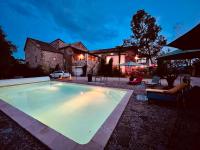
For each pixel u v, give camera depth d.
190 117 3.80
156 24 24.19
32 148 2.49
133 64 14.23
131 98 6.51
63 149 2.35
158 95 5.26
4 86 12.45
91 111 5.95
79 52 27.02
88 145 2.46
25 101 7.79
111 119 3.63
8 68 16.70
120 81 14.76
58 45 30.06
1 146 2.55
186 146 2.54
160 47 24.19
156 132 3.11
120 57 25.48
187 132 3.06
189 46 2.95
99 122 4.83
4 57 15.78
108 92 9.62
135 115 4.20
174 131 3.08
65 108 6.41
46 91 10.85
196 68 17.09
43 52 24.09
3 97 8.87
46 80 16.64
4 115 4.16
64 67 28.80
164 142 2.70
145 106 5.19
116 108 4.63
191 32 2.34
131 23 25.78
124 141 2.72
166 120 3.80
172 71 17.30
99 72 26.70
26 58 28.22
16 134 2.99
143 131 3.15
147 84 10.73
